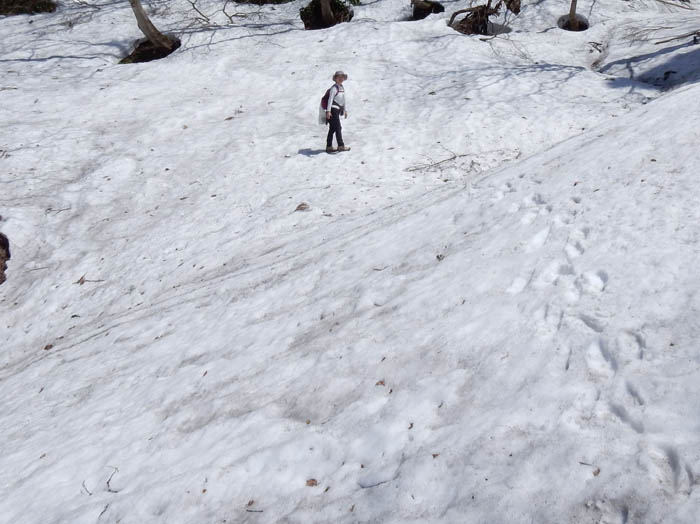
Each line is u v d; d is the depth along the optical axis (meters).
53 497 3.82
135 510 3.39
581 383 2.95
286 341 4.84
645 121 6.10
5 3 21.72
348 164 10.45
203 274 7.98
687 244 3.61
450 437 2.99
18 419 5.36
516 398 3.06
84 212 10.26
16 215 10.03
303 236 8.05
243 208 9.51
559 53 16.25
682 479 2.20
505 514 2.41
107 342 6.52
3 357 7.72
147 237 9.29
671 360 2.79
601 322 3.30
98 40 19.06
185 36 18.31
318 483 3.12
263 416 3.88
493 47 16.38
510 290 4.11
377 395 3.63
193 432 4.01
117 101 14.04
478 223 5.50
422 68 14.99
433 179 9.70
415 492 2.74
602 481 2.34
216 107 13.48
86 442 4.41
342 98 10.62
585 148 6.11
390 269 5.41
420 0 21.22
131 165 11.35
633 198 4.46
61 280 8.81
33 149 11.97
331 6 20.69
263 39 17.56
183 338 5.86
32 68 16.61
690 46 13.84
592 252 4.02
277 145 11.41
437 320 4.15
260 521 2.99
